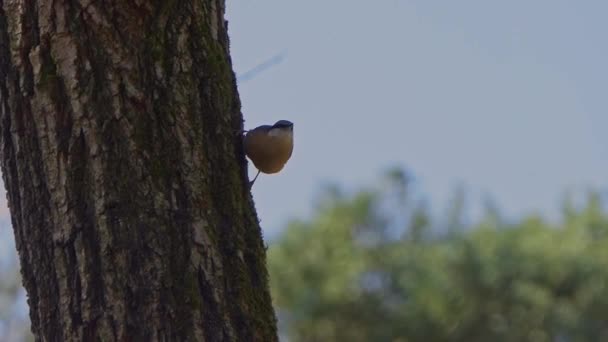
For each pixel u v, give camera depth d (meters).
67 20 7.10
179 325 6.93
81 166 7.03
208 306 7.06
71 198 7.01
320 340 26.08
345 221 26.80
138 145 7.07
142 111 7.13
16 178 7.21
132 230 6.97
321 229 26.72
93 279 6.95
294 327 25.98
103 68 7.10
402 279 26.22
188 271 7.04
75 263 6.99
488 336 25.64
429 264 26.41
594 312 25.55
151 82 7.20
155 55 7.25
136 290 6.93
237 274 7.24
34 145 7.11
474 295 25.98
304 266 26.31
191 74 7.41
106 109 7.06
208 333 7.00
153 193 7.05
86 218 7.00
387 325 25.81
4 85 7.19
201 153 7.31
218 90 7.56
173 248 7.03
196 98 7.40
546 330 25.48
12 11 7.18
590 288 25.80
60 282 7.01
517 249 26.14
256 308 7.28
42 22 7.11
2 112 7.23
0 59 7.21
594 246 26.50
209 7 7.71
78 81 7.07
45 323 7.05
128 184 7.02
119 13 7.16
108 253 6.95
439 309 25.84
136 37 7.20
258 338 7.20
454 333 25.78
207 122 7.44
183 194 7.15
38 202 7.10
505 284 25.95
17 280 17.52
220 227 7.27
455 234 27.27
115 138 7.05
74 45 7.09
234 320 7.12
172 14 7.36
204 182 7.27
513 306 25.83
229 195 7.39
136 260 6.95
